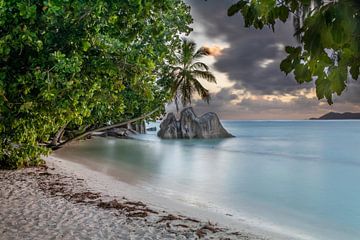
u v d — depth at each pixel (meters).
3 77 5.05
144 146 40.56
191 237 8.50
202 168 23.62
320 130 93.00
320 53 1.22
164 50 9.12
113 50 6.09
